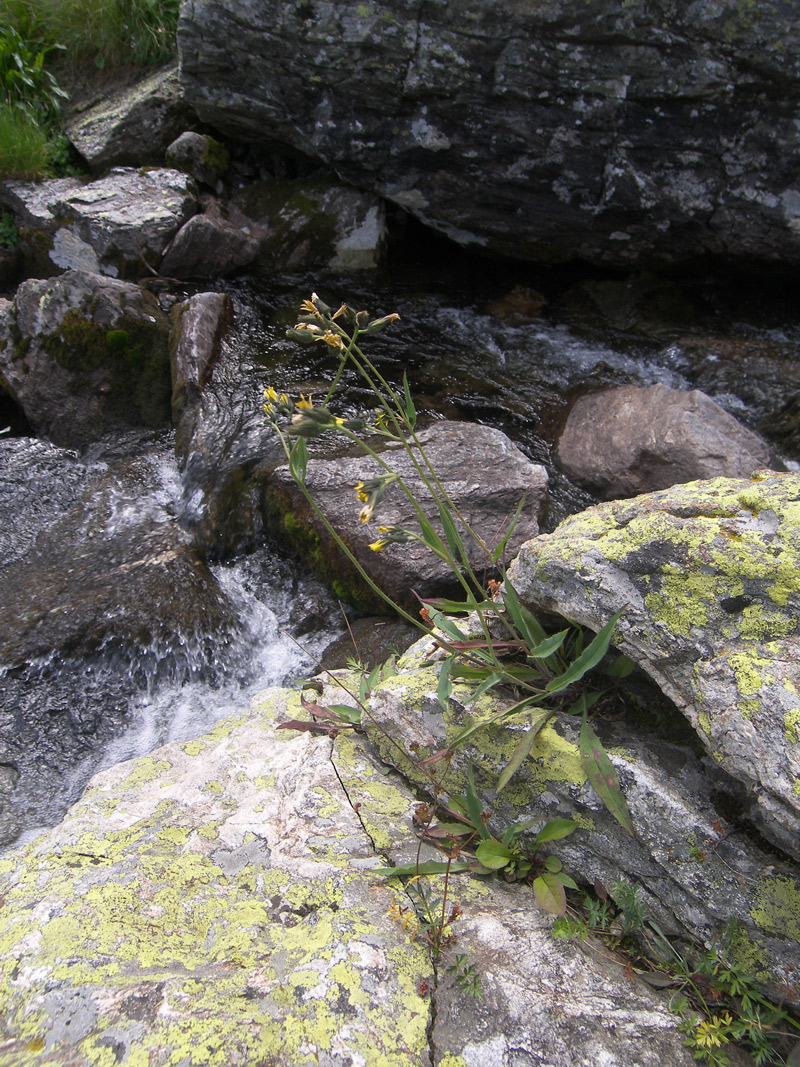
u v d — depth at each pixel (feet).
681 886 5.12
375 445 12.37
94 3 20.79
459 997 4.73
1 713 9.73
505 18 14.01
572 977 4.95
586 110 14.62
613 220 16.03
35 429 14.71
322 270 18.34
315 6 14.90
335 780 6.41
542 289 17.97
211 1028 4.29
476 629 7.11
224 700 10.33
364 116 16.10
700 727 4.95
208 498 12.43
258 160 19.47
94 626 10.50
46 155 18.97
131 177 18.26
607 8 13.44
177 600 10.95
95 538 12.24
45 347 14.60
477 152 15.84
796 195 14.76
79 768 9.30
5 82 19.80
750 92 13.88
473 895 5.54
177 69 19.70
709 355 15.28
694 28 13.39
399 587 10.52
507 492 11.19
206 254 17.42
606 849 5.46
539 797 5.77
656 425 12.18
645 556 5.44
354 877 5.47
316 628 11.05
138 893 5.27
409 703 6.44
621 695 6.06
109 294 14.83
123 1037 4.24
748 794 5.04
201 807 6.25
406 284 18.20
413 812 6.20
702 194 15.16
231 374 14.73
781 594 4.99
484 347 16.20
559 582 5.82
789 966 4.76
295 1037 4.32
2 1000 4.50
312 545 11.34
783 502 5.40
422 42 14.66
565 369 15.53
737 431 12.30
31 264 17.74
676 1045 4.61
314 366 15.25
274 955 4.85
